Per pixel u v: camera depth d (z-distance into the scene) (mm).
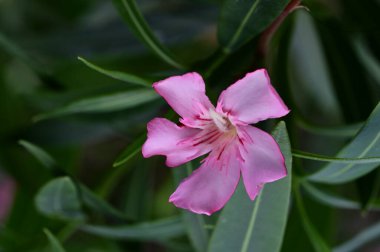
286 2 344
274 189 354
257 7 350
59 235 436
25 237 472
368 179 395
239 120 341
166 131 347
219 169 349
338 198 394
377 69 439
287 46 392
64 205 403
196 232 390
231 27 363
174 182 363
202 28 475
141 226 407
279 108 332
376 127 338
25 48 472
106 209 408
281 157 334
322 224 447
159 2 475
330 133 392
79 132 456
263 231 365
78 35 470
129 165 452
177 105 344
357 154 348
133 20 365
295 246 434
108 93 378
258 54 374
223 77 378
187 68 375
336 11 476
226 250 371
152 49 372
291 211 437
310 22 465
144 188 460
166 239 437
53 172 393
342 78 426
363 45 432
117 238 447
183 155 350
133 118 433
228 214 363
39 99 437
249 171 341
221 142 351
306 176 372
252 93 337
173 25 471
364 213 393
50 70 452
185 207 348
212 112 344
